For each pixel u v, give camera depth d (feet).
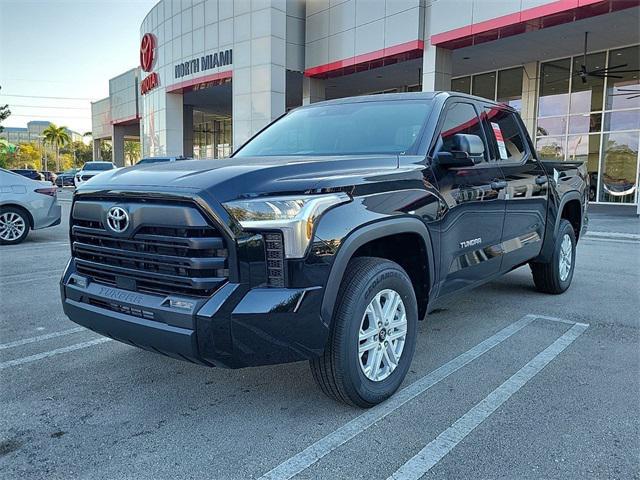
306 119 14.40
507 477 8.15
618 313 16.93
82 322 10.46
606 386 11.39
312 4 71.36
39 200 33.32
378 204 9.91
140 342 9.39
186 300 8.71
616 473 8.25
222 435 9.47
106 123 169.99
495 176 14.07
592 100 62.64
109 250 9.75
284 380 11.84
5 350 13.84
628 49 58.54
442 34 55.52
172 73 92.27
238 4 74.54
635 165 60.29
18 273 23.81
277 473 8.30
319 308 8.87
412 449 8.95
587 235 37.32
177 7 88.69
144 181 9.35
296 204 8.74
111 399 10.96
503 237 14.65
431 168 11.60
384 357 10.53
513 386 11.40
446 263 11.91
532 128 67.62
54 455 8.85
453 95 13.65
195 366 12.72
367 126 13.03
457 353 13.39
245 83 74.49
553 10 46.55
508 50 60.49
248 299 8.52
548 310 17.29
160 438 9.39
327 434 9.46
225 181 8.70
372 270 9.95
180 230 8.69
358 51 65.10
